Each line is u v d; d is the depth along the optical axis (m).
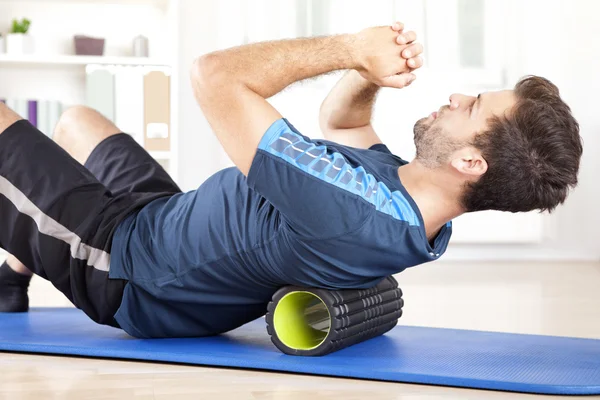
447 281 4.07
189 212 1.94
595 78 5.27
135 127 4.55
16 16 4.76
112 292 1.97
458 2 5.12
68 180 2.01
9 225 2.04
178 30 4.57
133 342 2.02
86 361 1.88
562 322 2.71
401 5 5.09
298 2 5.04
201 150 5.05
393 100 5.08
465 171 1.75
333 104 2.23
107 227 1.98
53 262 2.03
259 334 2.22
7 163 2.02
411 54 1.82
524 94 1.78
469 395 1.62
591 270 4.64
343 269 1.81
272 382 1.71
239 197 1.88
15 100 4.46
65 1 4.80
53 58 4.48
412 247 1.79
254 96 1.73
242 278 1.92
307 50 1.78
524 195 1.77
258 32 5.04
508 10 5.17
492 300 3.33
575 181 1.79
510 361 1.87
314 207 1.68
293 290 1.88
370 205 1.71
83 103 4.75
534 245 5.28
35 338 2.05
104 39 4.64
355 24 5.07
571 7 5.23
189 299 1.97
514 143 1.74
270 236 1.80
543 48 5.22
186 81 5.02
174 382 1.69
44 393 1.58
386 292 2.14
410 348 2.03
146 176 2.40
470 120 1.77
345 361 1.84
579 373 1.75
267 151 1.69
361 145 2.24
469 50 5.15
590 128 5.29
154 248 1.95
